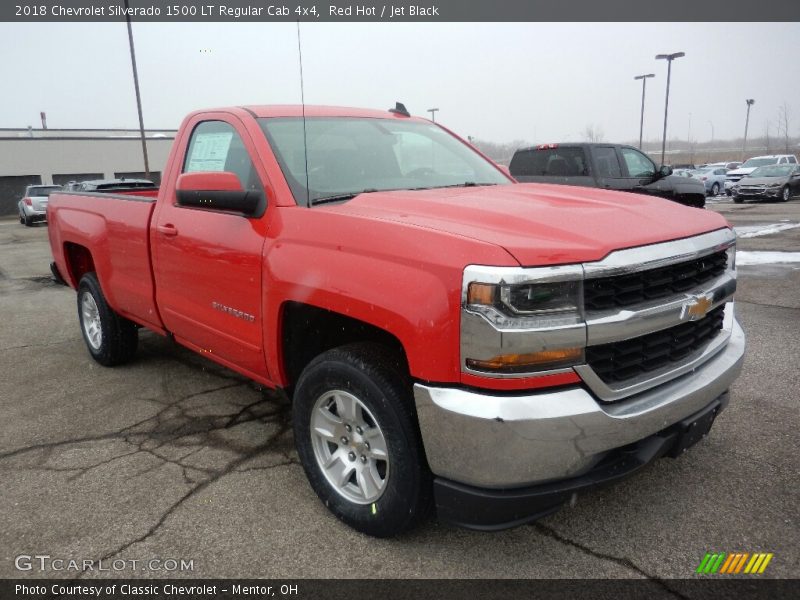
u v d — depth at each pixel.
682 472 3.14
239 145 3.34
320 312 2.78
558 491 2.21
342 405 2.69
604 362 2.27
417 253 2.27
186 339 3.87
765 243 11.52
